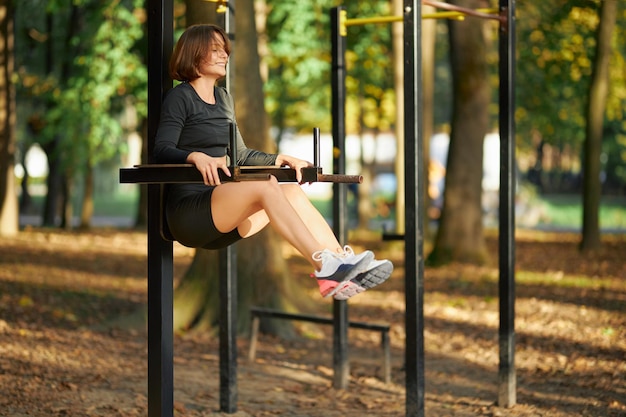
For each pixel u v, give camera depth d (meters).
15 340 10.23
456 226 20.28
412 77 6.25
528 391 8.45
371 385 8.95
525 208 39.09
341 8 8.33
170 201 5.13
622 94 29.52
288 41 24.56
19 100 33.38
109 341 10.80
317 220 4.98
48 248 23.48
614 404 7.81
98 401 7.69
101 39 25.38
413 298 6.40
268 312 9.73
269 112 29.69
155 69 5.35
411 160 6.30
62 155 32.12
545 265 20.16
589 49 24.45
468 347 10.99
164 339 5.36
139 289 15.95
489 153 46.75
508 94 7.59
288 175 4.75
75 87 26.25
